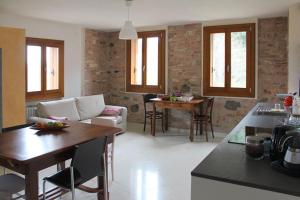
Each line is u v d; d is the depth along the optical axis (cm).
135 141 582
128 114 759
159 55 696
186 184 368
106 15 557
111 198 329
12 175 274
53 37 640
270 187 138
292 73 475
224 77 627
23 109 491
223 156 187
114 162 450
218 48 630
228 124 626
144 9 500
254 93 599
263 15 555
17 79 478
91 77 738
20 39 480
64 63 670
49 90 646
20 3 459
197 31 643
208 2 449
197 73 651
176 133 656
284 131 175
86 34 716
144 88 729
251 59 597
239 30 602
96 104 655
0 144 261
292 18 472
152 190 350
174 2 449
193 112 584
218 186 151
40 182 367
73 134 300
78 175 261
